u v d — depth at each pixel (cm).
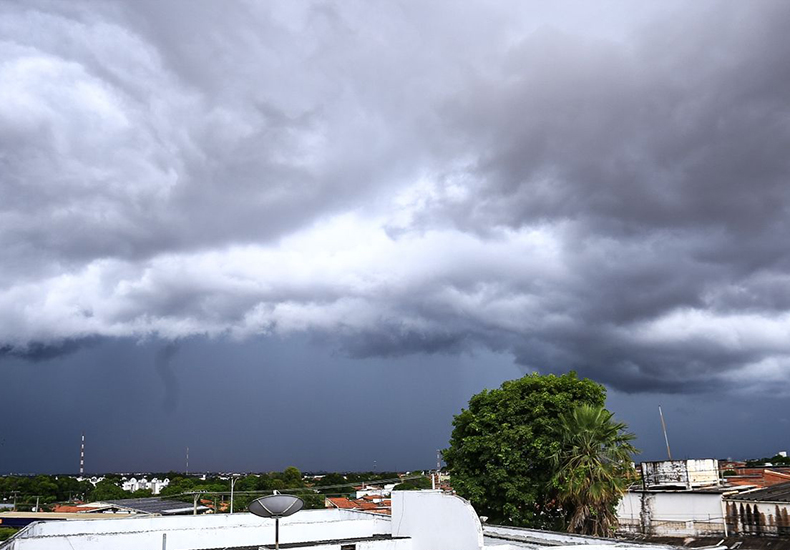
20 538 2100
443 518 2352
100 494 12050
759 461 9525
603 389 3909
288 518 3006
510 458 3662
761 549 3716
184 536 2380
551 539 2539
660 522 4406
